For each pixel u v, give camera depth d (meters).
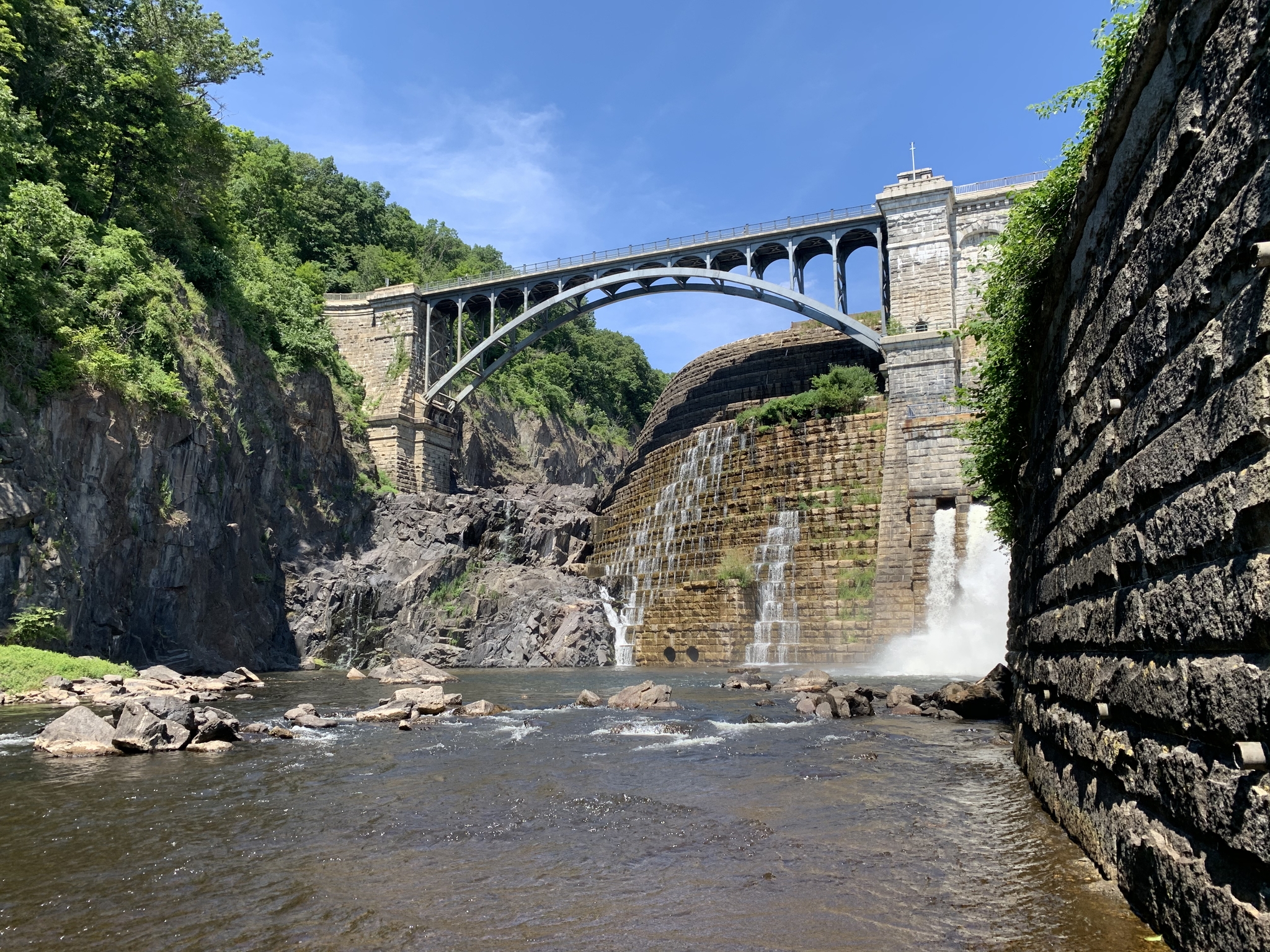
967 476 19.81
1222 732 4.60
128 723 15.73
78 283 34.31
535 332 63.19
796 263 55.00
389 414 61.09
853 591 44.16
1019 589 14.37
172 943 6.38
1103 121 7.07
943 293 49.88
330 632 46.81
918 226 51.31
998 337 13.29
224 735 16.70
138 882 7.88
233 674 33.34
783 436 52.38
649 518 58.84
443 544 55.41
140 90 41.84
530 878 7.88
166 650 35.34
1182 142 5.33
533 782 12.50
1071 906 6.52
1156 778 5.69
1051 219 10.54
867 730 17.69
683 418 67.12
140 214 43.34
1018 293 11.75
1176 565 5.41
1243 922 4.36
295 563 47.78
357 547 53.97
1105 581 7.15
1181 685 5.20
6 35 32.19
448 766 13.92
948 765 13.16
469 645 51.22
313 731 18.56
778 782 12.24
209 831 9.77
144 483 34.72
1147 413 6.00
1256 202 4.32
